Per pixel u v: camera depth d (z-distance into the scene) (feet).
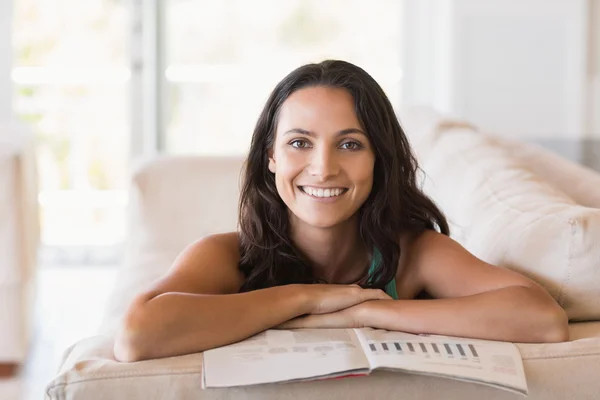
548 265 5.27
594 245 5.13
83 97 16.29
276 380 4.22
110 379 4.33
